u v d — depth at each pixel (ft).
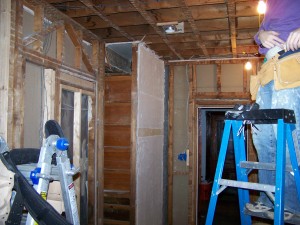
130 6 10.25
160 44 14.84
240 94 16.57
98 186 13.06
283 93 5.28
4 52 7.75
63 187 5.40
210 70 17.33
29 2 9.13
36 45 9.17
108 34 13.08
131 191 13.12
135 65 13.52
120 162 14.53
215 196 5.49
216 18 10.99
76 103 11.47
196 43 14.58
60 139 5.41
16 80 8.08
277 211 4.61
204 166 27.22
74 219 5.45
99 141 13.25
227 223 19.47
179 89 17.97
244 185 5.23
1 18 7.83
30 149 6.11
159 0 9.77
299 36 4.69
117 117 14.61
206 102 17.20
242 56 16.44
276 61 5.29
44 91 9.53
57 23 10.30
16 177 4.89
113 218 14.53
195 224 17.13
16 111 8.05
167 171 17.94
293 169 5.13
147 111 14.65
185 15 10.61
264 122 5.49
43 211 4.71
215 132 29.55
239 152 6.08
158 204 16.33
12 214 4.83
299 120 5.22
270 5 5.58
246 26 11.59
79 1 10.33
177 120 17.95
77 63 11.74
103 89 13.71
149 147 14.88
